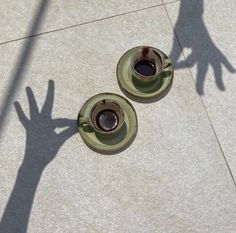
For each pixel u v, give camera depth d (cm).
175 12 70
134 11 70
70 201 59
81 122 61
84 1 70
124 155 61
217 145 63
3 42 67
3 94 64
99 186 60
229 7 71
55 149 62
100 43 68
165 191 60
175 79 66
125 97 64
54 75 66
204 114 64
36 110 64
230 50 68
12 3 70
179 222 59
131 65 61
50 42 67
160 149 62
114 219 59
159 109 64
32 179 60
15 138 62
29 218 59
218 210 60
